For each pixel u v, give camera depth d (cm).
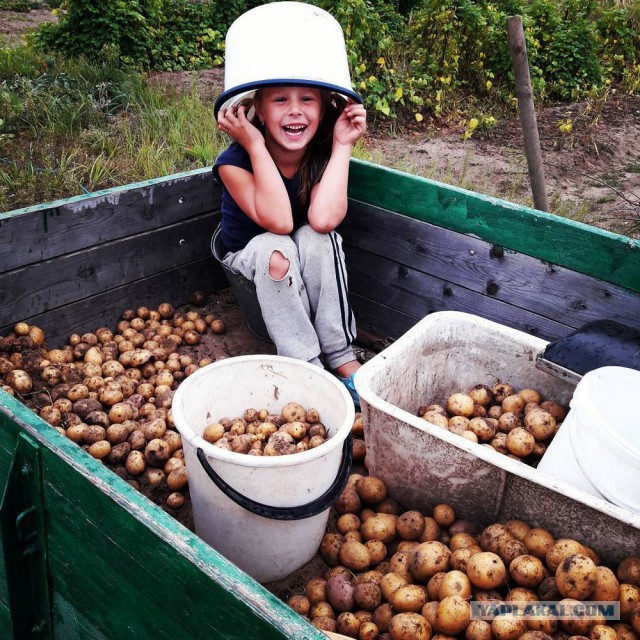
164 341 341
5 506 172
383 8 1070
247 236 322
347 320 318
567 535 215
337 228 367
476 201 311
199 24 980
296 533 217
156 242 351
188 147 597
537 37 1066
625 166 778
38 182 507
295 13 273
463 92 945
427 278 344
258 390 259
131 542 151
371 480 250
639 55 1191
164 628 156
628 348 246
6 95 625
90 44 821
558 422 278
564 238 289
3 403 182
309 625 124
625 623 196
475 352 296
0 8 1209
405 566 220
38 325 315
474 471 225
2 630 204
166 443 270
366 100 802
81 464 158
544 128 862
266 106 288
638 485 204
